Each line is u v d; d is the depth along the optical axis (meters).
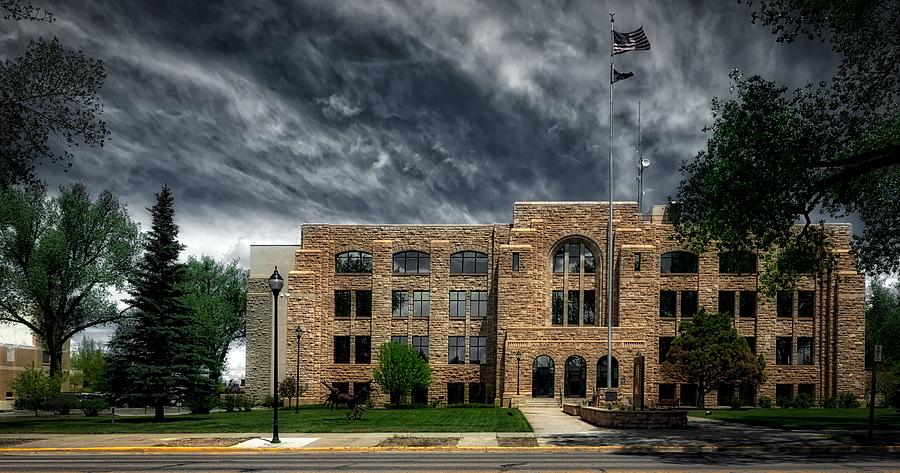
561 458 21.36
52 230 56.78
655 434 28.34
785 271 34.97
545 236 61.16
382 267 63.16
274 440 26.11
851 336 60.00
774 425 32.38
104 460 21.58
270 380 64.56
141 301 43.78
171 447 24.64
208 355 45.06
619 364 56.88
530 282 59.19
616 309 59.91
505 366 57.03
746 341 56.00
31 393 58.50
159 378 41.31
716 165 29.19
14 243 56.91
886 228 33.09
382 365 57.03
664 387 59.56
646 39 49.84
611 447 23.94
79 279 57.03
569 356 57.06
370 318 63.06
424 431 29.89
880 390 56.81
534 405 55.66
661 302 60.97
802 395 58.66
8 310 57.91
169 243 44.94
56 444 25.81
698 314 56.22
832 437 26.34
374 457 22.06
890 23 27.55
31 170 30.28
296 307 62.38
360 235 63.88
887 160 28.16
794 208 28.56
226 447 24.55
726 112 29.14
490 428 31.17
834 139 28.16
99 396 64.31
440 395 61.81
